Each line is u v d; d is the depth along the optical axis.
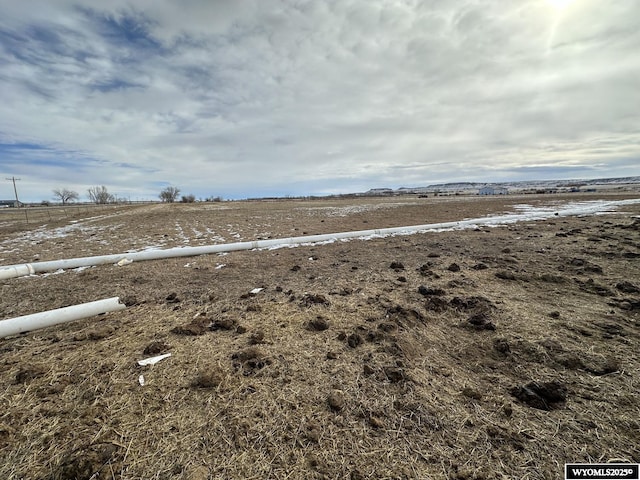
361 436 1.79
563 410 1.97
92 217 21.84
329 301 3.78
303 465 1.61
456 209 19.02
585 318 3.16
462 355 2.60
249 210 24.52
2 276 5.24
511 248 6.49
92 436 1.78
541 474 1.56
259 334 2.91
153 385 2.24
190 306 3.83
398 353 2.59
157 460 1.63
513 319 3.17
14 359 2.61
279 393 2.14
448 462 1.63
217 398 2.10
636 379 2.21
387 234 9.50
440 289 3.97
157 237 10.71
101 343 2.88
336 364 2.47
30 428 1.85
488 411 1.97
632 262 5.02
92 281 5.09
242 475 1.56
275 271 5.45
